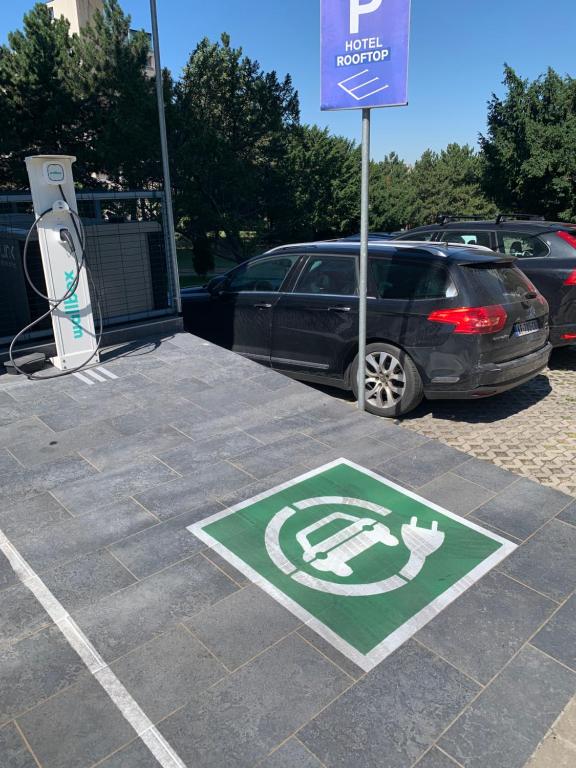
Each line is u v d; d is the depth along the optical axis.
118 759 2.11
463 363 5.16
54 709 2.30
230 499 3.83
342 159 32.19
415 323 5.36
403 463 4.37
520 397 6.36
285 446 4.60
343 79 4.66
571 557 3.30
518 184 23.28
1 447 4.48
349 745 2.17
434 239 8.53
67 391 5.57
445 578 3.11
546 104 23.64
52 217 5.53
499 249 7.74
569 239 7.07
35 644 2.62
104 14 24.94
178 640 2.65
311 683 2.44
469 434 5.38
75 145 24.95
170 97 23.52
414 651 2.62
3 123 22.80
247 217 28.64
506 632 2.73
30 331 6.41
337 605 2.89
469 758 2.13
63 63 24.06
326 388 6.87
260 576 3.10
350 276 5.93
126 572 3.11
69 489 3.91
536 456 4.89
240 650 2.60
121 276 7.04
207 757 2.12
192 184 24.20
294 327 6.31
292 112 28.11
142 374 6.02
